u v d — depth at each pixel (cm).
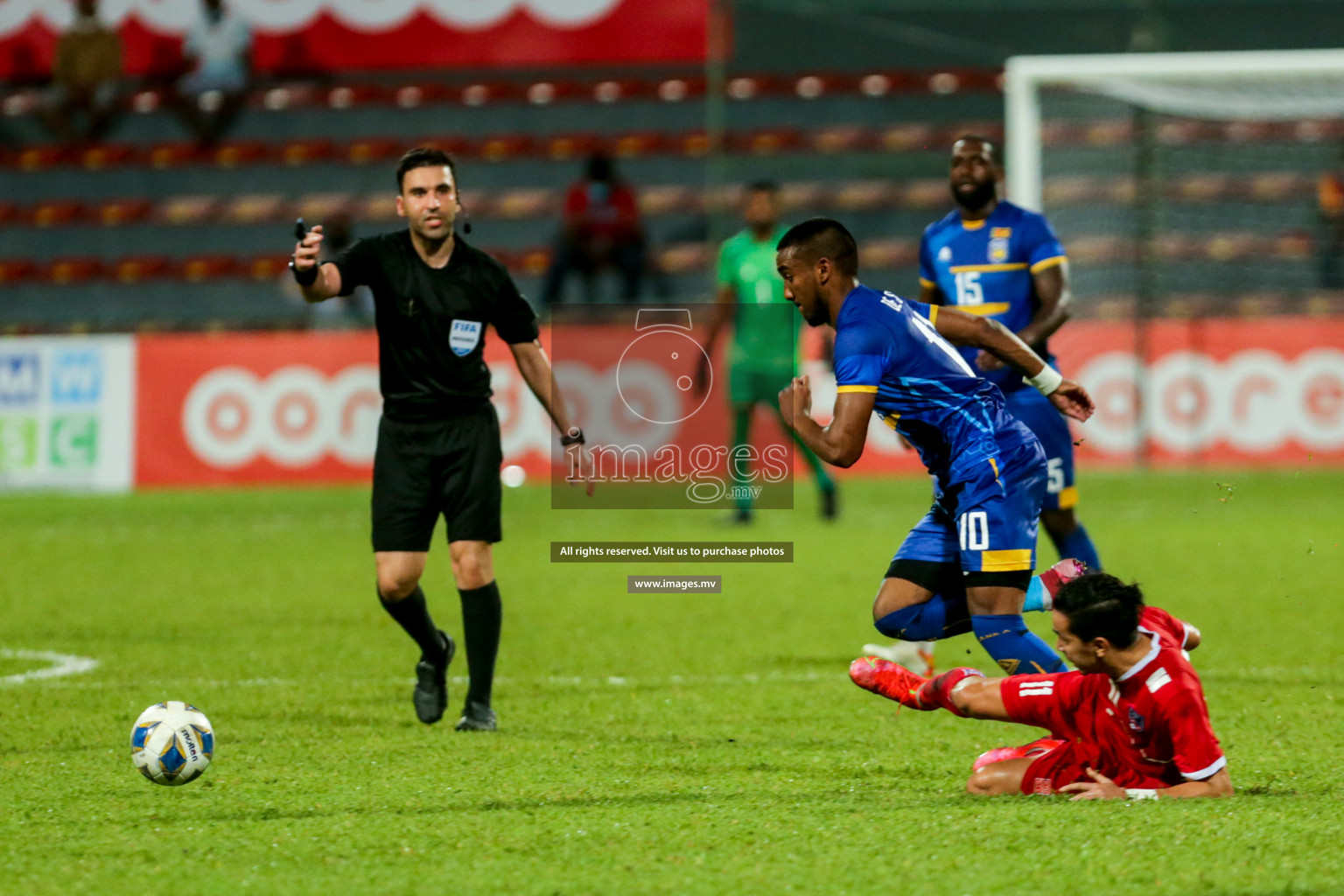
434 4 6969
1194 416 6109
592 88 7912
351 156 7731
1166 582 3406
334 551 4162
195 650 2636
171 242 7569
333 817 1475
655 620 2998
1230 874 1234
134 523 4891
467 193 7725
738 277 4500
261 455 5975
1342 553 3909
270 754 1800
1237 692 2183
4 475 5950
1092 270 7031
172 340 5978
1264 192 7438
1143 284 7000
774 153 7688
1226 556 3869
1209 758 1452
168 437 5966
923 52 7919
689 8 6875
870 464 6259
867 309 1692
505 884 1241
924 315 1767
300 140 7888
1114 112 6956
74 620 2992
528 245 7506
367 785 1627
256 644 2702
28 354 5984
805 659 2544
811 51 8000
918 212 7494
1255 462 6075
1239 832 1345
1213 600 3130
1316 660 2458
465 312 1961
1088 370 6131
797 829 1408
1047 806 1459
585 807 1517
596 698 2198
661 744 1867
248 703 2164
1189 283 7294
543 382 2047
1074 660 1462
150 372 5962
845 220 7519
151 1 7200
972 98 7800
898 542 4259
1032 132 6197
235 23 7119
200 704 2147
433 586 3538
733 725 1989
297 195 7731
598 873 1268
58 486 5944
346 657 2567
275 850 1352
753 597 3322
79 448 5959
